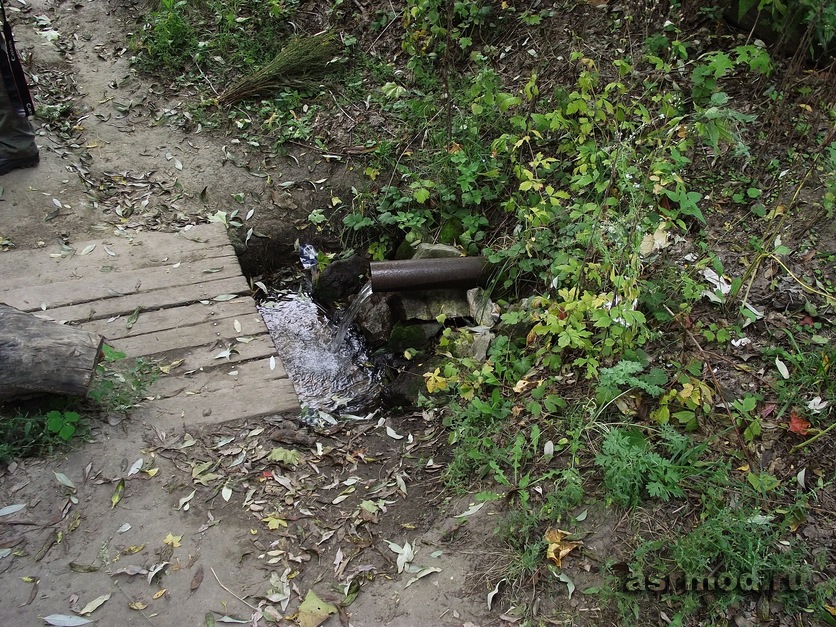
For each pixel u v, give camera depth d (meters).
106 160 6.04
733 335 3.95
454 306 5.09
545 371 4.17
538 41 6.18
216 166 6.12
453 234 5.43
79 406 3.94
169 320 4.67
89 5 7.55
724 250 4.41
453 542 3.44
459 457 3.82
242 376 4.35
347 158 6.14
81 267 5.05
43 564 3.25
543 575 3.18
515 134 5.60
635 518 3.30
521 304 4.72
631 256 3.90
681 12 5.66
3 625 3.00
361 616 3.13
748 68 5.24
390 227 5.79
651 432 3.60
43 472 3.65
